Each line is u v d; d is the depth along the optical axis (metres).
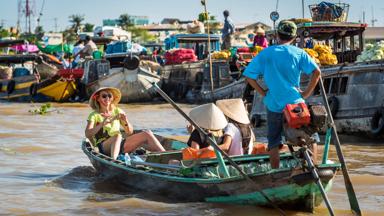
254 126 16.22
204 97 23.84
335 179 8.96
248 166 7.58
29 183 8.85
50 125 16.56
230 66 24.39
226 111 8.32
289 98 6.78
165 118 19.39
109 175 8.80
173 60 27.36
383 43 14.38
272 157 7.01
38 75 28.06
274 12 17.72
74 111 21.81
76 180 9.07
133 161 8.39
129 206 7.48
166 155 9.05
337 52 18.11
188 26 29.83
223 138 8.04
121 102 26.36
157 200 7.79
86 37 28.84
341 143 12.95
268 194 6.92
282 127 6.88
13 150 11.84
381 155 11.22
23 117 19.00
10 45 31.88
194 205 7.42
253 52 22.84
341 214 7.02
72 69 26.95
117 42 27.19
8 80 28.50
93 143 9.34
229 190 7.14
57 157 11.16
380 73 12.67
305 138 6.56
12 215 7.05
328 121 6.90
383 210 7.21
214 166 7.56
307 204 6.99
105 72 26.23
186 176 7.54
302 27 17.14
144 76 25.75
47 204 7.61
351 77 13.35
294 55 6.83
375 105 12.75
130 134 9.45
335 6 17.50
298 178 6.62
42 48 37.06
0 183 8.83
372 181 8.80
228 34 26.98
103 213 7.16
